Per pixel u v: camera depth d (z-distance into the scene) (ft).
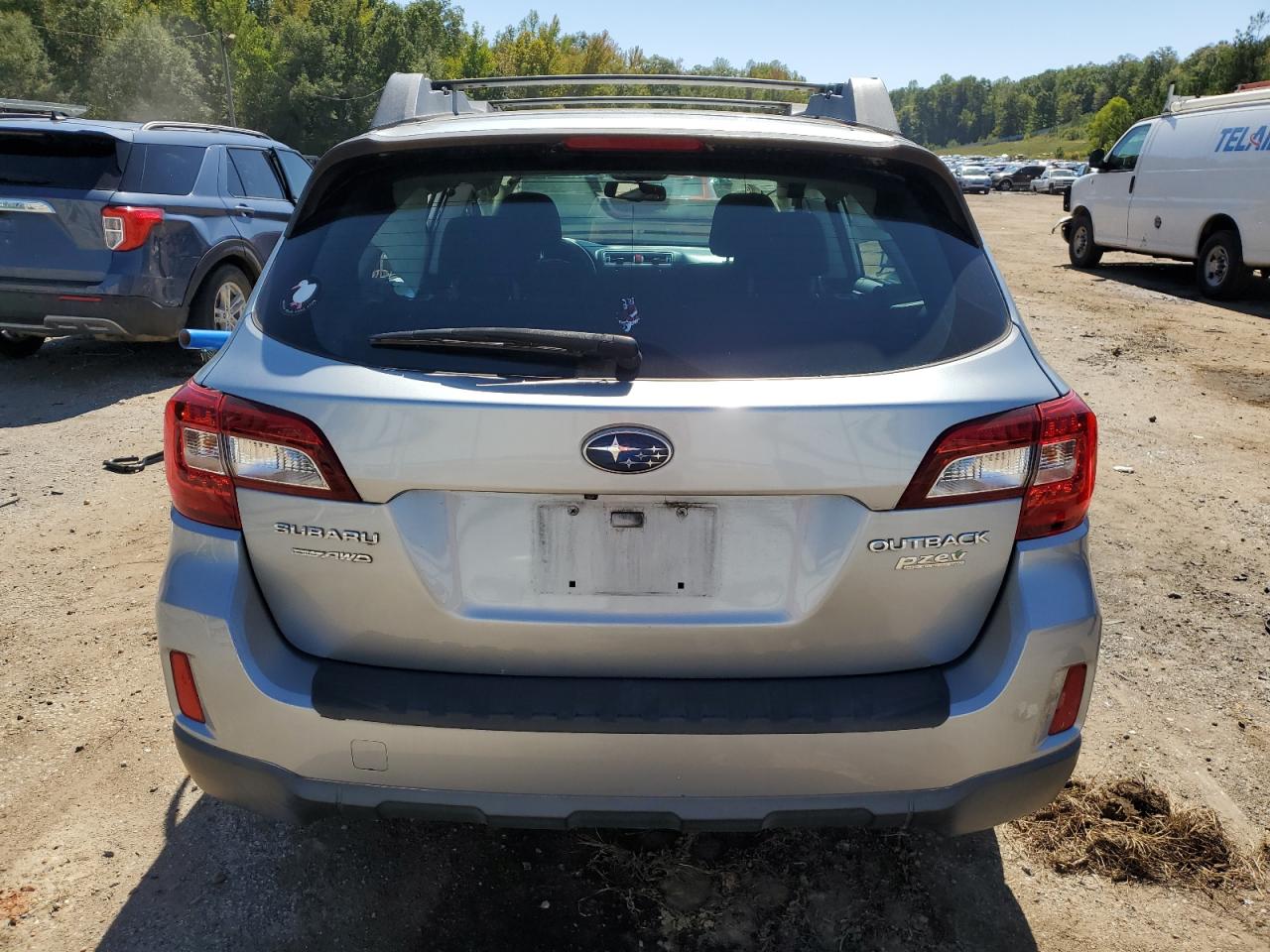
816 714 6.13
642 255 6.71
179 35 265.13
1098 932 7.79
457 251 6.76
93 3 258.16
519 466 5.94
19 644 11.73
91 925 7.58
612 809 6.27
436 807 6.38
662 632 6.23
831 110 10.87
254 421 6.21
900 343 6.43
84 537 14.90
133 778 9.35
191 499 6.51
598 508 6.13
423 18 312.09
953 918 7.88
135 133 23.18
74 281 22.41
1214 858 8.61
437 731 6.16
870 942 7.61
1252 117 39.40
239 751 6.49
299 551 6.30
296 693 6.29
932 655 6.43
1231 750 10.19
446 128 7.30
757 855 8.52
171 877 8.11
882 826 6.44
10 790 9.12
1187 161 42.78
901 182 7.26
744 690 6.24
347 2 277.44
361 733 6.25
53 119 23.89
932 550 6.18
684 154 7.04
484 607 6.27
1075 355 29.68
